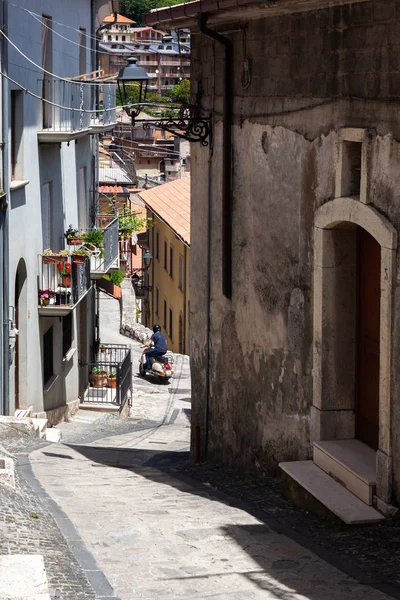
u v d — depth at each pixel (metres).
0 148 17.66
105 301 44.41
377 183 9.59
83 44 26.05
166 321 47.03
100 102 30.58
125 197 44.22
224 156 13.52
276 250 12.15
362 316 10.73
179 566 8.00
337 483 10.37
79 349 26.75
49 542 8.41
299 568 8.02
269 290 12.41
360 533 9.20
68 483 11.97
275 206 12.13
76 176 25.56
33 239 20.38
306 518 10.06
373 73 9.61
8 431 16.61
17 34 18.81
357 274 10.80
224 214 13.59
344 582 7.62
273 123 12.10
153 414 25.45
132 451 17.19
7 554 7.73
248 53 12.74
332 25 10.42
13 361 18.83
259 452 12.91
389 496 9.46
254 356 13.00
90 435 20.61
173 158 79.50
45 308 20.77
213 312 14.51
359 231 10.73
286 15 11.56
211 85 14.22
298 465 10.98
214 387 14.61
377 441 10.48
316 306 10.95
